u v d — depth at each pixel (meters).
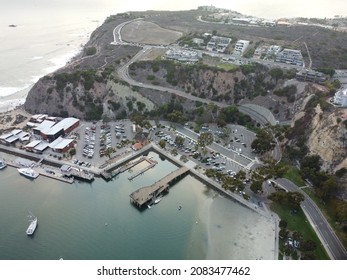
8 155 165.38
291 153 151.75
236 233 117.75
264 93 197.62
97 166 152.88
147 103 199.12
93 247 114.50
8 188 142.62
